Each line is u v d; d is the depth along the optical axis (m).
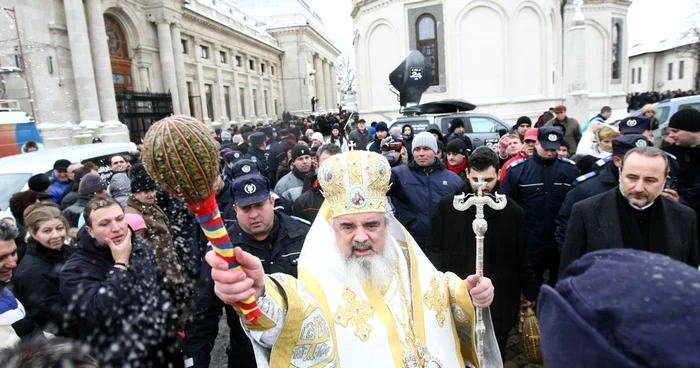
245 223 2.54
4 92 15.11
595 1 23.47
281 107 49.91
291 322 1.40
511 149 5.82
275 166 8.16
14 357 1.09
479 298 1.80
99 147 8.18
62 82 17.05
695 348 0.52
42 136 15.54
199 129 0.97
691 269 0.61
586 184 3.39
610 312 0.58
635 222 2.58
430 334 1.73
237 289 1.11
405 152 5.67
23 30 15.48
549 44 18.94
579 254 2.72
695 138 3.72
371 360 1.56
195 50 30.12
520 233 3.24
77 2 17.20
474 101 18.47
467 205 1.91
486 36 18.23
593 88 24.31
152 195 3.67
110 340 2.31
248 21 44.56
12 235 2.31
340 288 1.65
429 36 18.83
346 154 1.75
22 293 2.45
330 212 1.79
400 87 12.97
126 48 23.31
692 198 3.62
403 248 1.91
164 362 2.51
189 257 3.66
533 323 3.28
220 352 4.27
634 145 3.09
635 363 0.54
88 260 2.46
